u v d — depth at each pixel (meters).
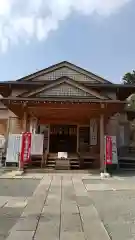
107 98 13.59
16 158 14.56
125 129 19.67
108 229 4.51
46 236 4.07
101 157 13.69
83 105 13.72
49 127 19.27
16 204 6.44
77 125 19.31
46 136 19.11
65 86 14.16
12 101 13.34
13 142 14.74
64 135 19.27
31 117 16.14
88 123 19.17
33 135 14.70
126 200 7.05
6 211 5.70
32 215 5.36
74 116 16.91
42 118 18.09
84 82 19.70
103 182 10.63
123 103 13.34
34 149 14.58
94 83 19.53
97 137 17.53
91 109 14.13
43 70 20.06
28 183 10.21
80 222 4.91
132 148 19.02
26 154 13.48
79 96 13.74
